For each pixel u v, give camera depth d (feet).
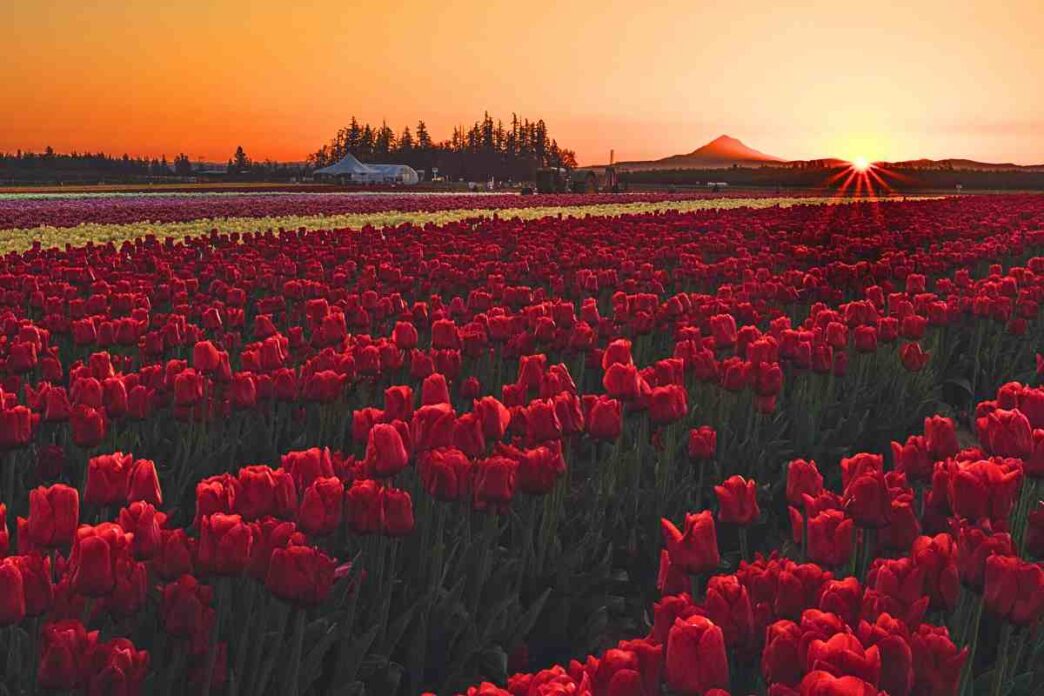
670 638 8.12
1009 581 9.95
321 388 20.83
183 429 23.38
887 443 26.78
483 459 15.47
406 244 64.59
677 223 85.05
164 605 11.12
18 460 20.27
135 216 107.65
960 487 11.25
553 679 7.75
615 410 16.56
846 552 11.25
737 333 26.78
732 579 9.54
